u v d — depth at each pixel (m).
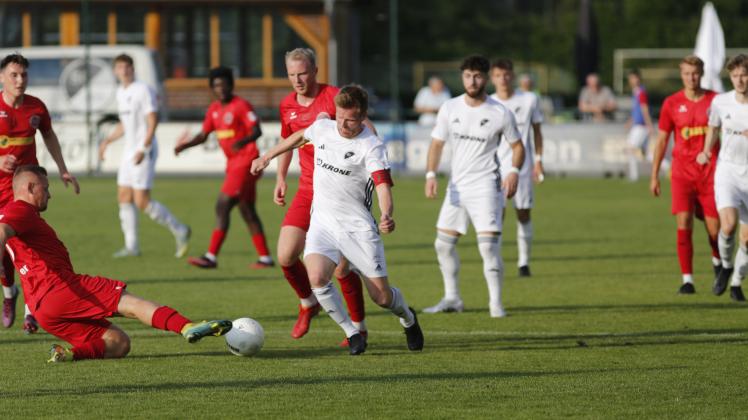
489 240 34.34
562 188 85.19
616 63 159.25
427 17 192.25
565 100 146.00
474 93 34.03
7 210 26.55
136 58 100.44
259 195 81.00
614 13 182.25
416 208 71.69
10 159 31.97
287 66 30.61
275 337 31.12
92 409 22.67
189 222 64.38
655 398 23.61
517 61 189.88
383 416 22.08
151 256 49.75
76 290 27.11
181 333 26.70
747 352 28.78
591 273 44.75
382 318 34.56
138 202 48.75
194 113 109.94
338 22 110.81
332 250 27.91
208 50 110.06
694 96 38.81
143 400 23.39
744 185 37.12
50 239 27.19
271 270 45.62
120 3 109.62
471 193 34.53
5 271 31.16
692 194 39.28
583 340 30.58
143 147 48.06
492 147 34.38
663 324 33.19
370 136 27.27
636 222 63.72
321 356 28.30
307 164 30.67
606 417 22.03
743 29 179.88
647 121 88.38
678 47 176.25
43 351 28.89
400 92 144.38
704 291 40.00
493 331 32.09
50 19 109.62
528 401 23.33
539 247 53.38
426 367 26.84
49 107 99.12
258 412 22.41
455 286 35.78
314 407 22.81
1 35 110.06
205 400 23.39
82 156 94.69
